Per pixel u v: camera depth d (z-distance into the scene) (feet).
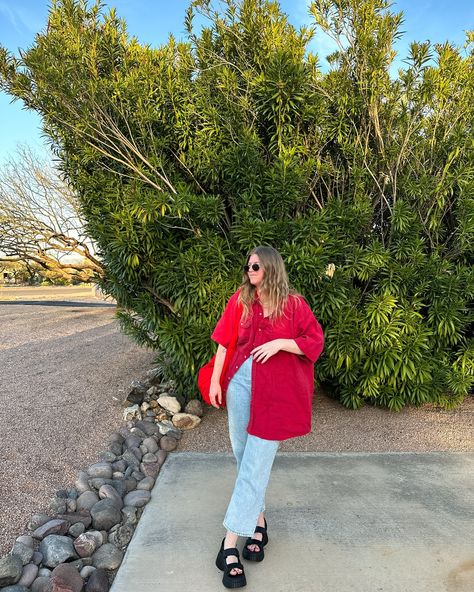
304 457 11.70
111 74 14.12
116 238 12.67
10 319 34.32
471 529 8.39
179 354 13.16
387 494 9.72
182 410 14.60
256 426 6.82
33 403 14.82
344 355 13.07
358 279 14.07
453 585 6.91
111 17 14.61
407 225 13.01
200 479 10.42
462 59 14.83
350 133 14.25
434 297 13.65
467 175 13.05
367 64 13.24
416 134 14.56
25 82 12.83
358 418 14.35
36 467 10.53
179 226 13.26
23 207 33.42
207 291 12.61
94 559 7.64
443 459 11.60
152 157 13.32
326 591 6.79
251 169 12.97
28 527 8.28
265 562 7.43
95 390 16.40
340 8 13.35
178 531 8.32
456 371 14.46
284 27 14.28
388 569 7.26
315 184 14.14
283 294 6.98
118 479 10.30
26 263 34.60
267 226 12.15
